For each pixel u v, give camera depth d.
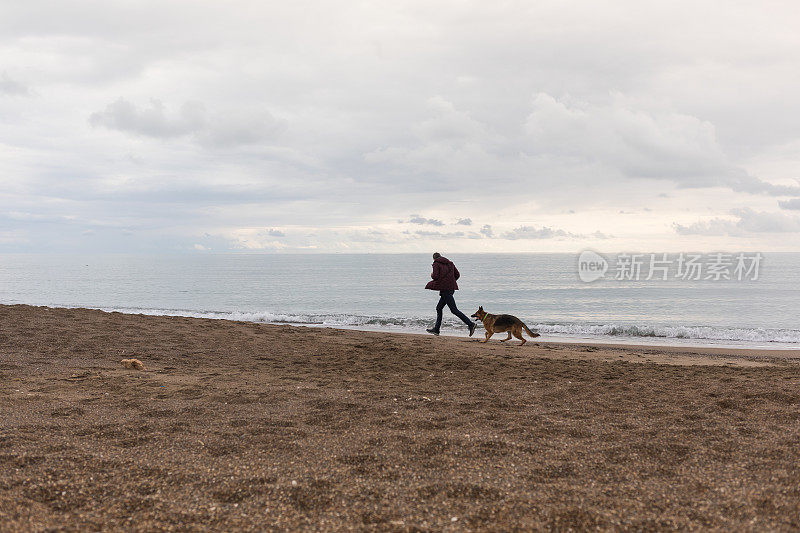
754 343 14.77
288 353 9.91
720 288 41.88
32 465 3.65
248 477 3.51
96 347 9.39
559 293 38.03
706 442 4.20
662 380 7.49
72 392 6.26
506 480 3.45
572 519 2.86
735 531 2.66
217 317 20.56
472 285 47.09
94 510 3.01
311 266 120.56
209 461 3.83
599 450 4.07
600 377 7.91
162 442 4.27
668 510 2.95
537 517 2.89
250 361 9.06
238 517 2.92
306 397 6.14
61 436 4.38
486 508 3.02
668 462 3.78
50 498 3.15
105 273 80.94
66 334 10.09
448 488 3.30
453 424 4.89
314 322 19.38
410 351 10.35
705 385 6.93
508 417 5.13
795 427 4.58
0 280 58.50
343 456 3.94
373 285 49.72
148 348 9.59
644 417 5.15
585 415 5.26
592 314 25.39
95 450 4.03
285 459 3.89
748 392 6.18
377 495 3.21
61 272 85.50
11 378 6.98
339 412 5.39
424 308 28.67
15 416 5.02
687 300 32.19
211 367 8.44
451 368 8.62
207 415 5.23
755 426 4.65
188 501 3.13
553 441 4.33
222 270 94.62
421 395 6.33
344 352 10.10
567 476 3.53
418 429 4.73
